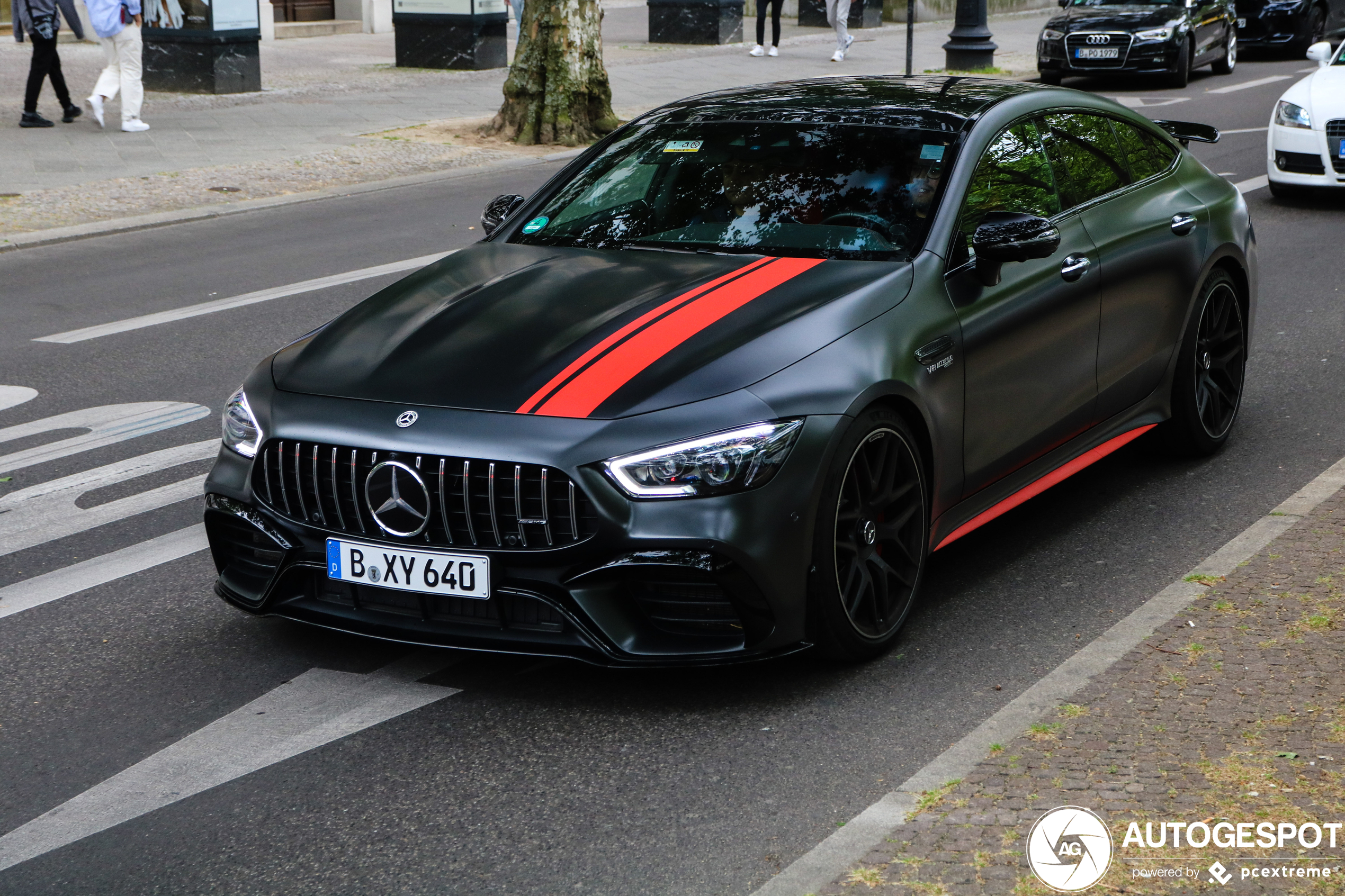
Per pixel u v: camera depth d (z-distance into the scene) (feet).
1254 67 80.79
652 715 12.73
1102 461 19.62
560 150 52.24
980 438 14.80
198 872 10.53
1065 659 13.62
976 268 14.71
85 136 51.67
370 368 13.35
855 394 12.78
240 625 15.01
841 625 12.96
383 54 82.12
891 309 13.75
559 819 11.06
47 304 30.30
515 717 12.79
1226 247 19.15
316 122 56.13
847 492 12.98
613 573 12.09
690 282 14.17
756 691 13.10
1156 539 16.66
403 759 12.09
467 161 49.21
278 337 27.17
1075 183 17.17
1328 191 41.27
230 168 46.29
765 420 12.21
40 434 21.63
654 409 12.17
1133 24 69.21
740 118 17.10
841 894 9.48
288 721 12.84
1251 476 18.74
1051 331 15.76
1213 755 11.04
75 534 17.69
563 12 52.26
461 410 12.46
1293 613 13.58
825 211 15.29
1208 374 19.31
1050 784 10.73
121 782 11.87
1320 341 25.44
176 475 19.80
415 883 10.29
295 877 10.43
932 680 13.24
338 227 38.55
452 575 12.35
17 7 52.24
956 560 16.29
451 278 15.26
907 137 15.97
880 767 11.69
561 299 14.08
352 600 13.09
